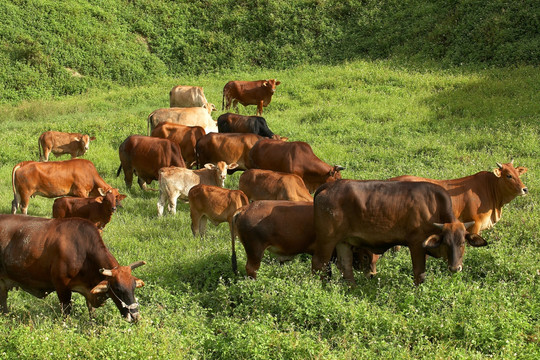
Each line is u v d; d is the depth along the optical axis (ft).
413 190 29.30
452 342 24.64
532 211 39.04
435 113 67.41
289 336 24.16
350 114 69.82
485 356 23.44
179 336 24.93
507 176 33.83
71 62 106.63
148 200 50.98
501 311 25.75
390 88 79.30
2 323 26.96
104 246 28.14
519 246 33.99
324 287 30.04
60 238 27.86
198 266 33.76
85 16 116.98
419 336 24.95
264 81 76.64
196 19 122.01
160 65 111.45
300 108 76.28
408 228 29.35
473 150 54.44
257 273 31.63
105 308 28.63
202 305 30.42
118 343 23.70
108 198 40.42
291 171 44.42
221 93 89.76
